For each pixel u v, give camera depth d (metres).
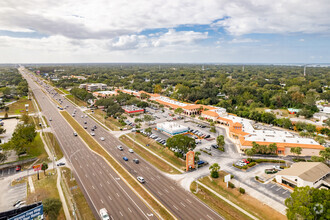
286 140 117.62
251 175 89.75
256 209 68.19
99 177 86.38
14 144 97.69
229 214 66.19
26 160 100.06
